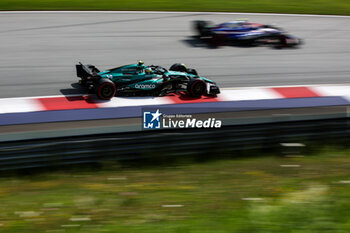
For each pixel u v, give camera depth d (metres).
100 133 29.03
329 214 21.52
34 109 38.31
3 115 34.03
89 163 28.94
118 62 54.00
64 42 60.59
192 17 79.81
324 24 80.19
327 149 32.81
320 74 52.91
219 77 50.06
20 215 22.19
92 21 72.25
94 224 21.20
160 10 82.88
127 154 29.58
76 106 39.44
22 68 49.59
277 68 54.34
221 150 31.39
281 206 22.36
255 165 30.03
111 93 40.69
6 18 70.44
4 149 27.09
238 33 62.78
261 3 93.94
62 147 28.19
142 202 24.00
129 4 85.12
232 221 21.11
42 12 75.69
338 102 40.59
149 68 43.66
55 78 47.25
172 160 30.30
